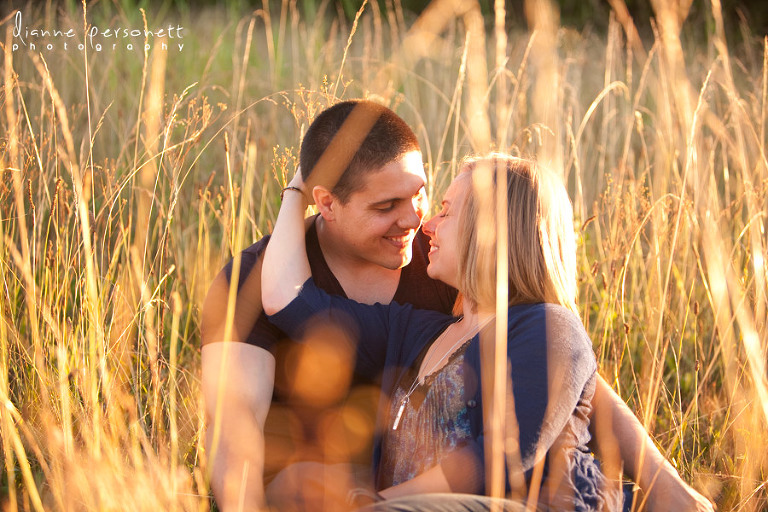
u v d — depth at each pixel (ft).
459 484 5.58
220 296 7.23
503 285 5.20
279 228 7.36
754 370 6.37
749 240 9.86
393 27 17.79
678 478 6.33
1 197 8.99
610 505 5.83
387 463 6.40
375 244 7.25
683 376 10.14
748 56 18.79
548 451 5.79
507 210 6.25
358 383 7.29
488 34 22.50
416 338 6.87
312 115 9.61
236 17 22.12
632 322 10.26
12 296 9.32
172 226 10.98
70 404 7.19
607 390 6.85
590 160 15.29
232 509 5.97
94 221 8.99
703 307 10.74
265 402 6.93
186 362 9.63
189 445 7.74
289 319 6.96
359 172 6.95
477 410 5.89
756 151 11.73
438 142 14.64
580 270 11.28
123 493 5.64
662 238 9.90
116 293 8.44
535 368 5.69
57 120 11.57
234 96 15.75
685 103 7.55
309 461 7.13
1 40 14.47
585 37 23.79
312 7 22.47
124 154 12.71
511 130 12.46
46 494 6.55
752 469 7.21
